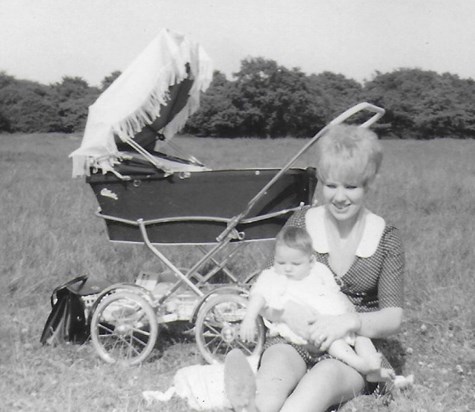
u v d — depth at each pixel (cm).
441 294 602
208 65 519
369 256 369
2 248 714
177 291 525
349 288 378
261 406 318
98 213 489
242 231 479
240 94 6262
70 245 753
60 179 1483
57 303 507
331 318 345
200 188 470
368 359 342
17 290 626
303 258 360
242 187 468
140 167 474
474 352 491
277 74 6306
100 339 509
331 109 6581
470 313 555
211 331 533
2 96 6344
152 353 500
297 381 342
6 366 461
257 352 454
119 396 412
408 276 648
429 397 404
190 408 389
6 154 2373
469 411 396
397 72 6956
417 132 6106
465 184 1396
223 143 4256
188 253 734
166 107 523
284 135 6375
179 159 548
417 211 1088
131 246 755
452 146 3766
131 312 482
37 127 6319
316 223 380
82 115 6406
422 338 524
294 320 350
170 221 478
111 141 467
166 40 477
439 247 766
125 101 471
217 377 405
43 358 477
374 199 1174
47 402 403
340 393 336
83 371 457
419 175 1614
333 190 356
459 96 6303
